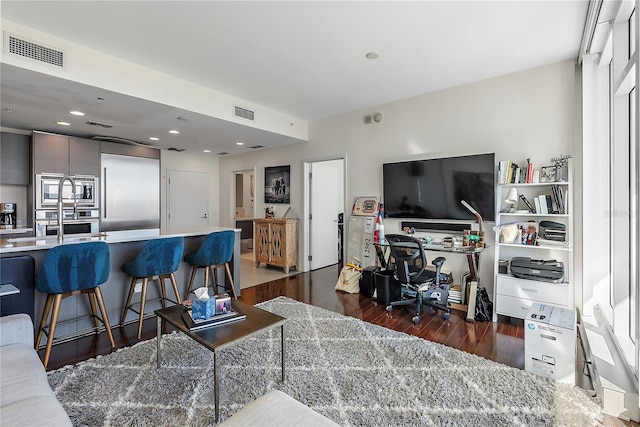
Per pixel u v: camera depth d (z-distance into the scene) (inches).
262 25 99.8
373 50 116.4
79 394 76.2
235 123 167.6
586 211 118.2
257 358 94.0
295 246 221.5
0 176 165.6
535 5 90.4
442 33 105.2
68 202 177.2
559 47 114.7
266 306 142.3
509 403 73.9
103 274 101.3
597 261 116.8
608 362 82.2
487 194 139.9
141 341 105.8
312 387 79.7
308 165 222.1
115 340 107.3
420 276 132.6
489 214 139.6
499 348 102.5
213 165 291.1
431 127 159.3
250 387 79.6
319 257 232.2
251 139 208.7
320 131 207.0
